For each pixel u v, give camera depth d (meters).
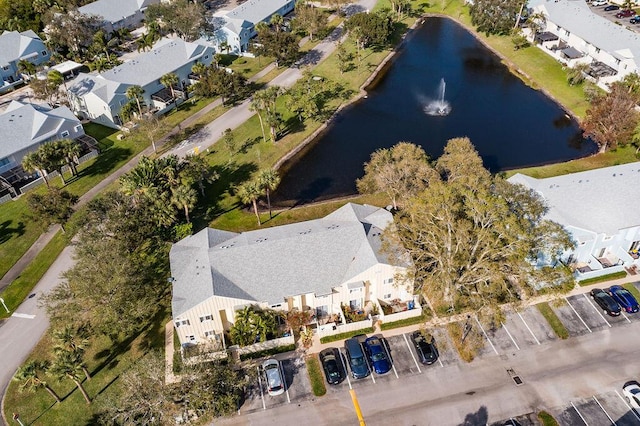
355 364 53.62
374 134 99.44
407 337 57.47
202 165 78.81
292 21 139.12
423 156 71.06
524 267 50.53
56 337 50.25
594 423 48.16
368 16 127.69
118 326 55.62
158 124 94.81
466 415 49.53
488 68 124.69
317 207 79.50
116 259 59.53
